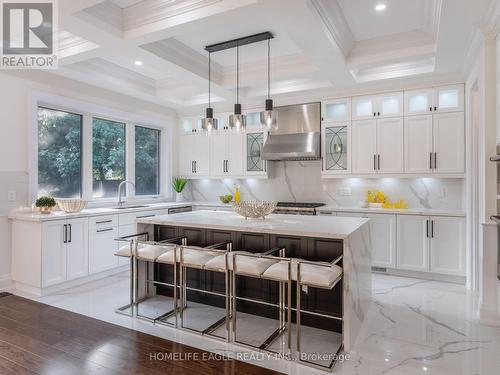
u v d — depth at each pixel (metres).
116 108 4.94
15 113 3.71
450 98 4.23
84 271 3.87
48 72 4.00
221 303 3.25
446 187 4.50
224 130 5.73
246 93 4.96
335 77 4.09
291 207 4.82
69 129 4.47
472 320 2.90
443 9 2.51
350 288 2.39
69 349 2.42
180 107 5.88
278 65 4.16
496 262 2.80
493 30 2.72
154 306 3.27
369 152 4.60
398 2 2.81
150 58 3.51
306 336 2.64
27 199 3.83
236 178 5.69
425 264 4.10
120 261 4.34
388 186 4.84
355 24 3.17
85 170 4.63
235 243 3.13
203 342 2.54
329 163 4.90
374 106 4.57
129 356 2.33
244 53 3.91
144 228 3.40
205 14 2.64
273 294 2.98
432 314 3.03
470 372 2.12
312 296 2.81
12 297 3.45
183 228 3.42
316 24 2.73
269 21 3.12
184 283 3.16
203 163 5.96
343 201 5.13
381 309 3.15
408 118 4.37
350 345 2.40
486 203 2.85
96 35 2.93
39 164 4.12
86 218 3.90
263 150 5.13
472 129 3.64
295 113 5.21
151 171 5.90
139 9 2.89
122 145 5.31
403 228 4.21
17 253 3.64
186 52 3.75
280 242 2.92
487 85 2.83
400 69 4.06
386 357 2.30
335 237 2.38
